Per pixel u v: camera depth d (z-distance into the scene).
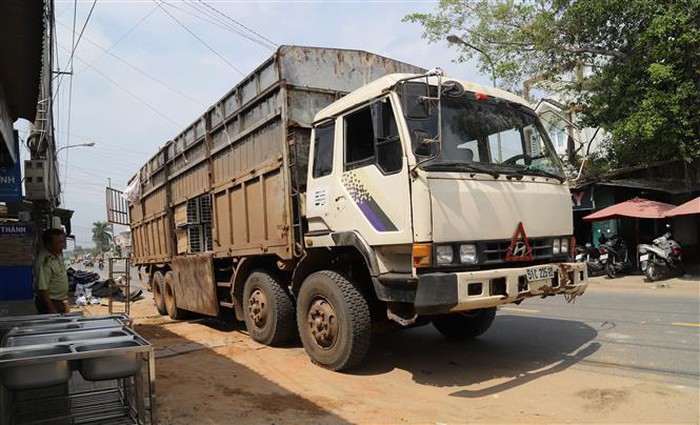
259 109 7.47
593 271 16.72
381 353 6.75
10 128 7.54
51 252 6.84
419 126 5.16
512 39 18.09
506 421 4.27
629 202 16.52
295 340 7.68
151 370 3.43
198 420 4.45
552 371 5.67
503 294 4.96
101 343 3.47
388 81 5.41
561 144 18.09
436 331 8.12
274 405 4.80
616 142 15.19
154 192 12.81
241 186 8.01
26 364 3.01
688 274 15.29
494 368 5.90
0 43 5.69
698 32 12.99
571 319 8.72
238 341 7.85
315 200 6.32
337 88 7.23
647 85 14.34
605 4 14.47
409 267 5.18
